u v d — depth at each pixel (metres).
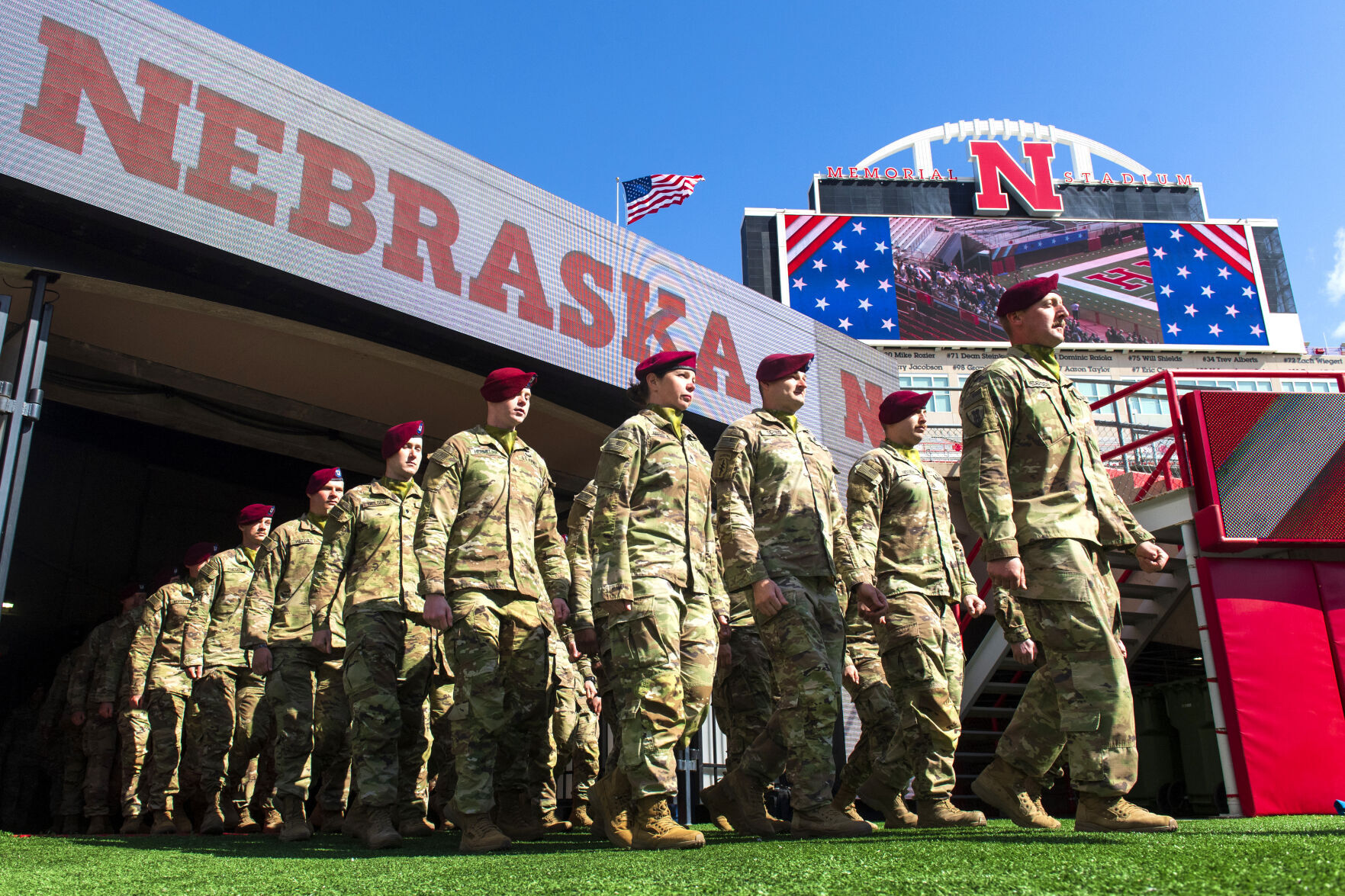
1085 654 2.87
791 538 3.78
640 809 3.15
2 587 5.46
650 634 3.32
